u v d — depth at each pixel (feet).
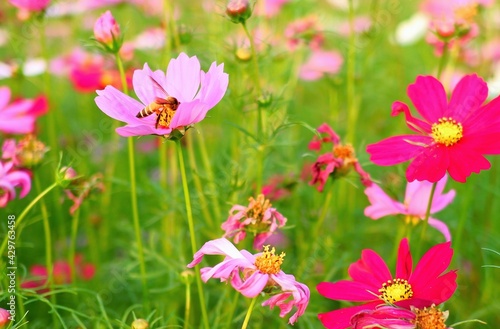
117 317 2.79
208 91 2.19
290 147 3.36
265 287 2.15
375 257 2.25
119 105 2.20
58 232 3.40
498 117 2.27
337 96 3.53
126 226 3.29
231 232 2.39
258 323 2.72
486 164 2.22
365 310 2.08
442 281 2.16
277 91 3.35
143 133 2.15
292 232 3.12
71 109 4.68
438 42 3.24
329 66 3.93
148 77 2.27
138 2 4.00
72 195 2.68
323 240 3.03
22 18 3.16
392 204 2.50
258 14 3.43
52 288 2.58
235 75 3.01
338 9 4.81
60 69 4.44
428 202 2.36
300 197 3.33
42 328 2.85
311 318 2.77
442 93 2.34
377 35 3.44
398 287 2.19
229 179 2.81
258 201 2.39
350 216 3.27
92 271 3.12
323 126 2.57
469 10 3.06
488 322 2.93
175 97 2.27
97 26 2.47
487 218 3.19
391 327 2.03
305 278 2.74
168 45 2.94
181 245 2.91
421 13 4.47
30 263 3.29
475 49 3.84
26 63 3.56
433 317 2.06
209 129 3.64
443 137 2.27
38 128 3.44
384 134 3.99
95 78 3.43
